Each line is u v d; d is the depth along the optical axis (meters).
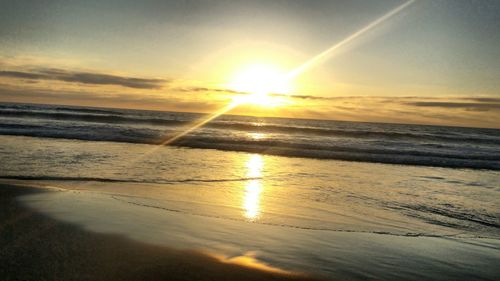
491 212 8.91
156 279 4.48
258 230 6.81
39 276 4.43
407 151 21.42
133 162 14.36
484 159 19.66
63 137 21.39
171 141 21.77
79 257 5.05
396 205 9.38
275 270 4.94
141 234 6.12
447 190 11.44
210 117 71.75
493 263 5.64
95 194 8.95
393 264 5.43
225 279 4.57
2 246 5.34
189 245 5.73
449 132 55.81
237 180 11.82
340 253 5.78
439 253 6.02
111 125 32.62
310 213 8.38
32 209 7.27
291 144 22.30
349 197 10.09
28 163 13.00
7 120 33.00
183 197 9.28
